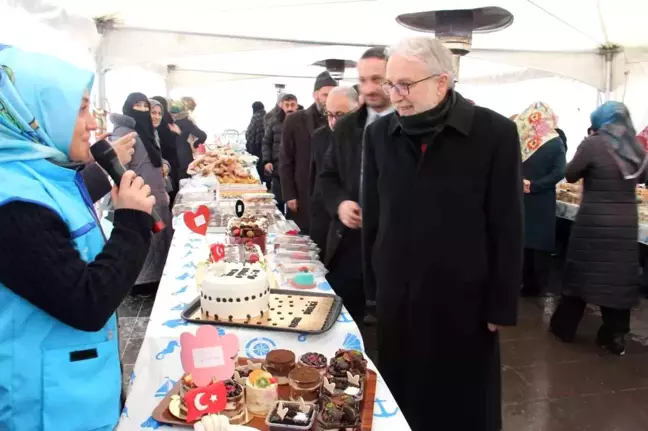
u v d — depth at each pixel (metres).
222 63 8.41
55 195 1.04
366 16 4.67
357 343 1.61
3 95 1.00
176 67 9.05
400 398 1.95
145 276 4.34
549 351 3.53
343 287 2.64
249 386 1.28
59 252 0.99
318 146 2.96
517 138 1.72
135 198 1.15
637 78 5.68
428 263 1.80
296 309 1.76
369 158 1.99
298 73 9.70
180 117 7.00
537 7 4.23
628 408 2.82
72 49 3.74
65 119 1.07
